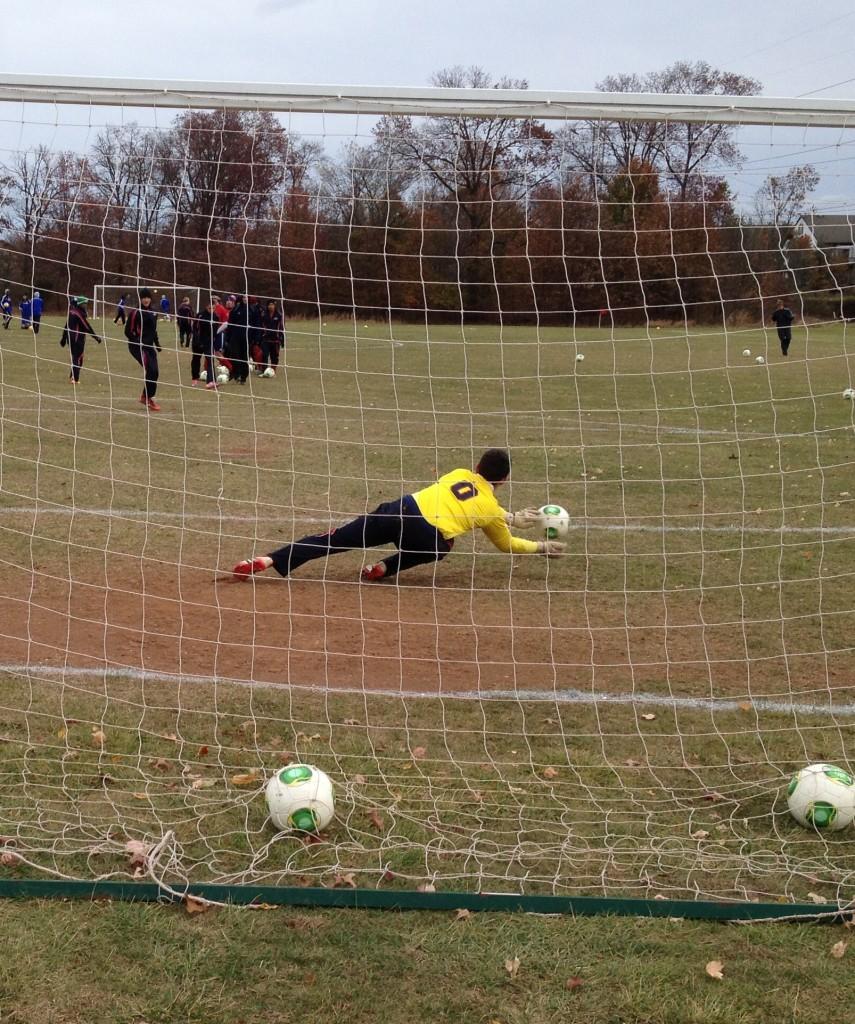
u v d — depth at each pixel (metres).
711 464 12.05
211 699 4.93
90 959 3.00
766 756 4.53
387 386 20.30
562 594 6.88
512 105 4.35
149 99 4.32
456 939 3.15
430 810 3.94
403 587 6.93
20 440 12.24
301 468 11.31
